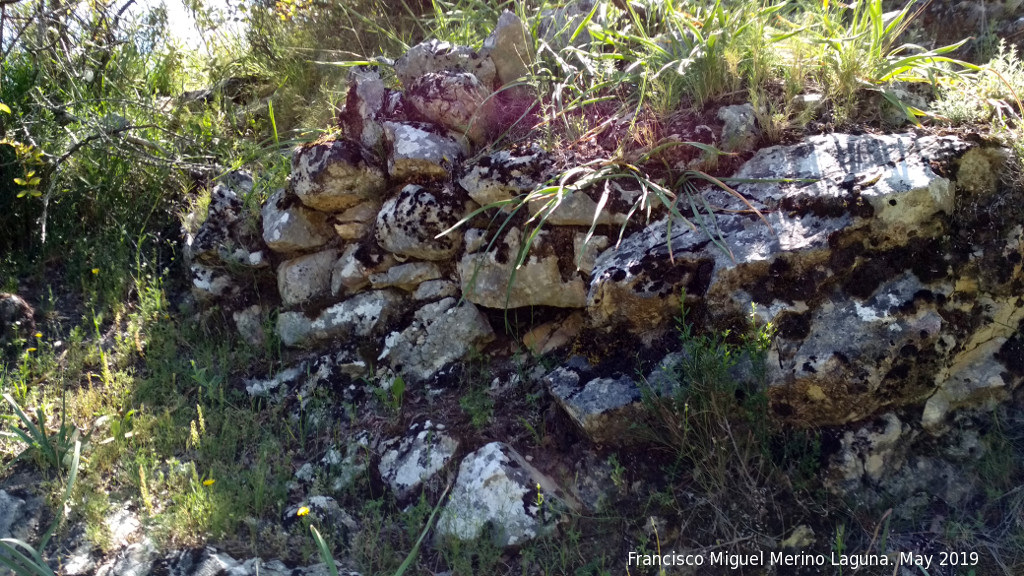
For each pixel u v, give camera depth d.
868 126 3.36
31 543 2.96
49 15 5.56
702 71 3.50
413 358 3.51
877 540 2.70
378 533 2.91
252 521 2.97
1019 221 2.88
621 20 4.27
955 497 2.78
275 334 3.82
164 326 4.05
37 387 3.81
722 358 2.82
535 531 2.85
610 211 3.26
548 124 3.55
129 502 3.12
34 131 5.00
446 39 4.46
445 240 3.47
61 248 4.74
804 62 3.56
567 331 3.40
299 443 3.40
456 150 3.64
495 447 3.05
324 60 5.44
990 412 2.88
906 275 2.86
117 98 5.23
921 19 4.36
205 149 4.96
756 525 2.75
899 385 2.79
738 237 2.99
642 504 2.86
